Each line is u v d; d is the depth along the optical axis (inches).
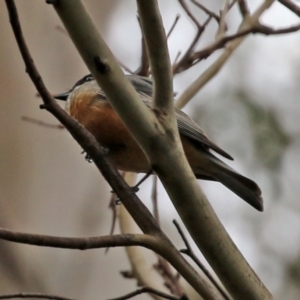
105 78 181.2
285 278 528.7
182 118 278.5
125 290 439.5
